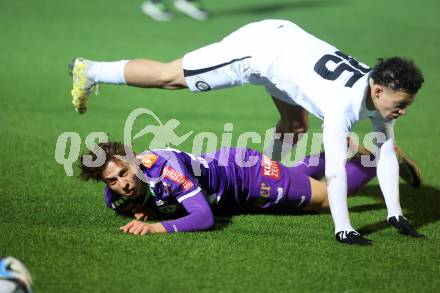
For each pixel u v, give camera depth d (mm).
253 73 17250
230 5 52031
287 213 17625
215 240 15039
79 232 15227
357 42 42469
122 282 12867
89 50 37531
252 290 12789
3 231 15102
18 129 24312
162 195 15883
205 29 44188
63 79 32062
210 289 12742
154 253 14172
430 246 15383
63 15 46719
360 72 15594
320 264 14039
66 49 37656
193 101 30094
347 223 15328
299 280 13273
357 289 13031
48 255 13883
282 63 16625
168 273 13312
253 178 16969
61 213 16750
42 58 35562
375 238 15812
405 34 45469
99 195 18203
